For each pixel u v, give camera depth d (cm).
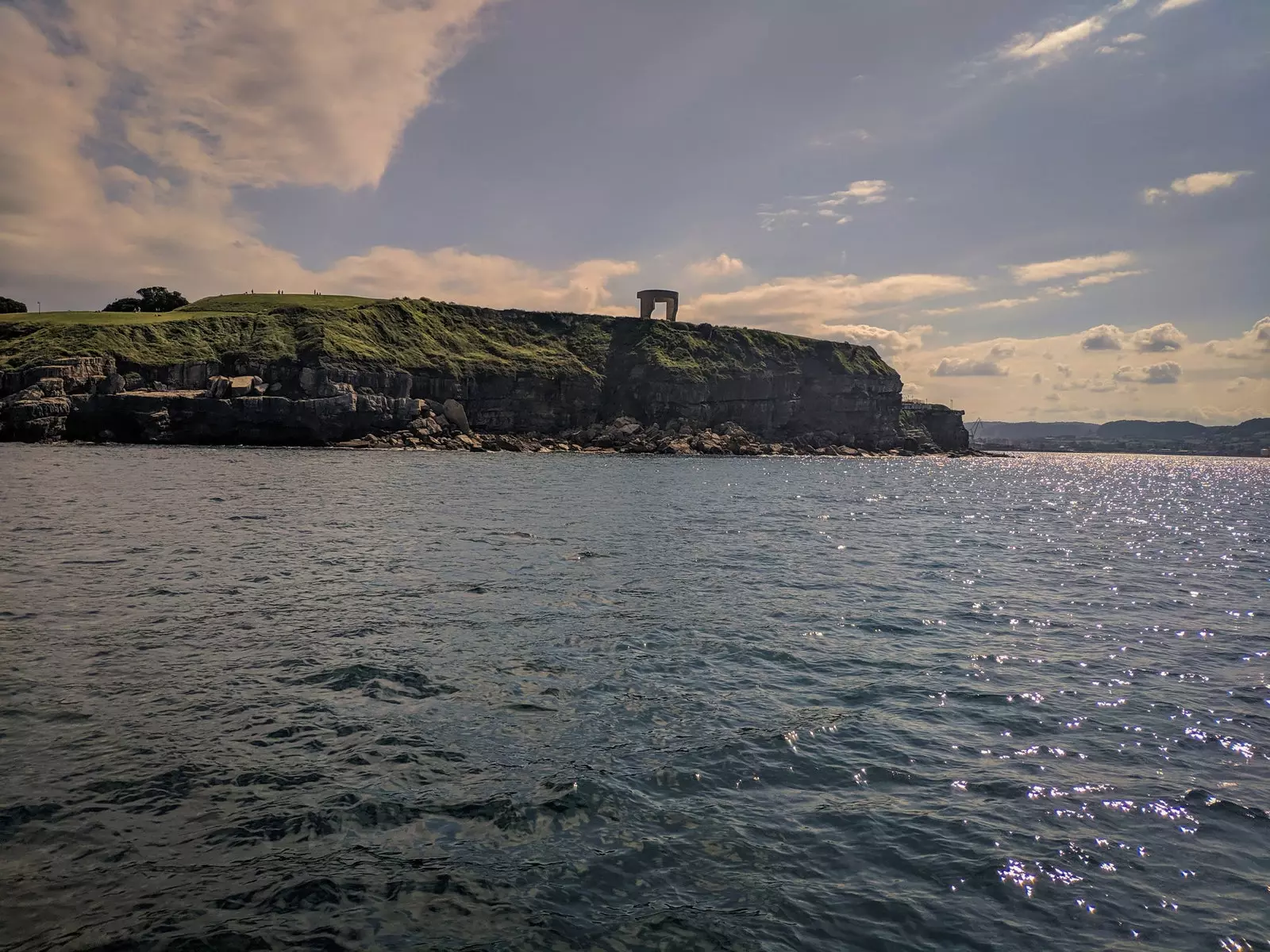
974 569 2825
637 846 843
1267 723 1278
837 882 787
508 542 2995
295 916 703
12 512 3334
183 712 1169
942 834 889
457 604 1936
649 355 15412
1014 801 976
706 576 2448
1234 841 888
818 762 1076
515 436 13338
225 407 10450
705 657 1562
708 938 692
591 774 1012
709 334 17038
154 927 678
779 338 18000
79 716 1134
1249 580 2730
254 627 1655
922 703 1336
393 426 11888
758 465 11356
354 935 680
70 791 910
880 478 9306
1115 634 1877
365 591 2044
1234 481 12525
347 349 11906
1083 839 885
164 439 10181
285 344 11894
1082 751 1144
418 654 1502
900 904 752
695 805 939
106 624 1634
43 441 9600
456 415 12750
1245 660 1662
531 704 1258
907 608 2100
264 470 6438
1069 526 4597
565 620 1816
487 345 14775
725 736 1155
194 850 800
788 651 1628
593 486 6212
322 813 884
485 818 889
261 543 2764
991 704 1338
